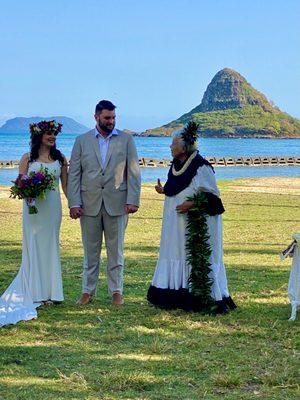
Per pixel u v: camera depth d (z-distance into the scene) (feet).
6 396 17.42
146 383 18.57
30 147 27.68
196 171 26.43
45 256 27.50
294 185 113.09
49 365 20.10
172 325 24.73
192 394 17.84
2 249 45.42
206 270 26.25
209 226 26.63
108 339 22.85
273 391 18.12
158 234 54.60
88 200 27.63
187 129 26.66
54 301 27.78
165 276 27.07
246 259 41.96
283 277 35.37
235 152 394.93
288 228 59.26
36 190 26.58
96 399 17.35
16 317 25.35
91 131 27.86
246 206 78.07
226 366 20.12
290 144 615.16
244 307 27.66
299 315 26.17
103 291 31.24
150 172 172.45
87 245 28.07
